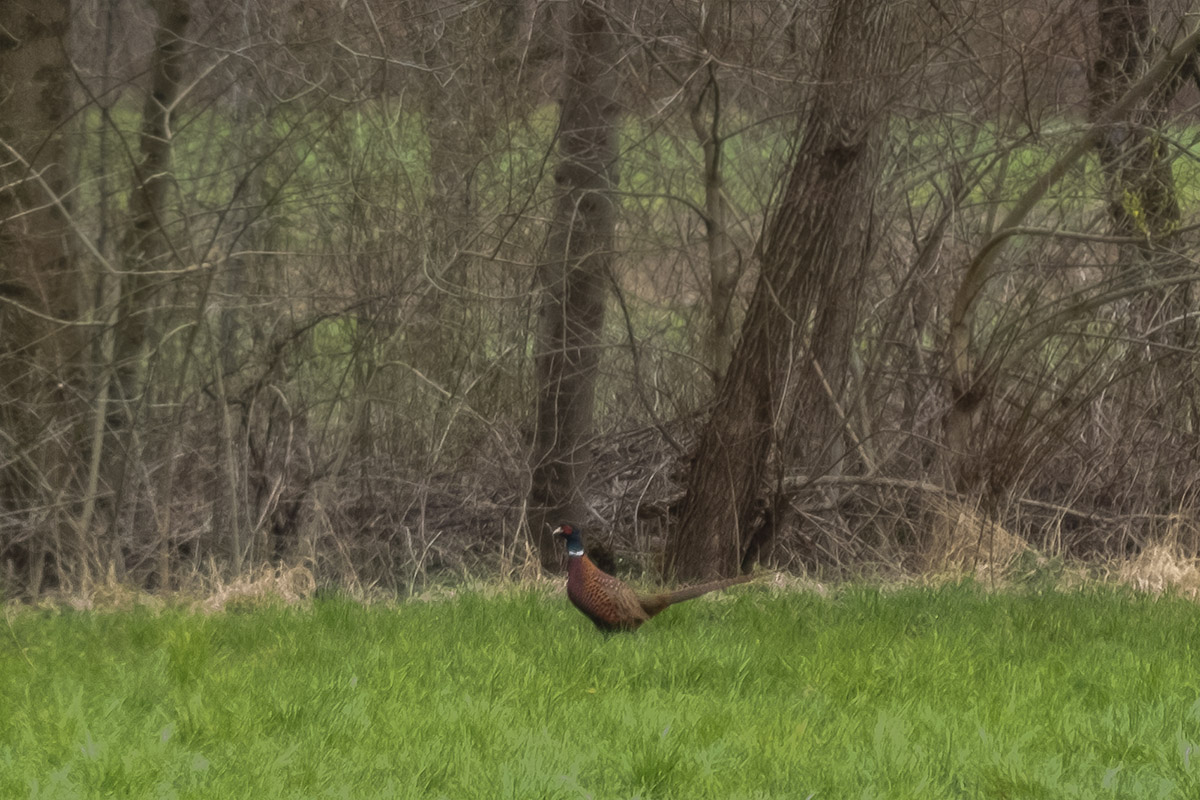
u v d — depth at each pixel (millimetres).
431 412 15922
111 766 6777
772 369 14672
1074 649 10297
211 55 14250
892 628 11148
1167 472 16109
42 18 13789
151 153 14125
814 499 15914
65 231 14023
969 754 7125
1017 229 15031
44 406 13914
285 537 15391
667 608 11820
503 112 15797
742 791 6633
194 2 14250
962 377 15734
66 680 9031
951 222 16422
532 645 10414
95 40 14219
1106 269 16203
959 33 15094
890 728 7512
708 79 15125
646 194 15758
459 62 15602
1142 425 16141
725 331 16031
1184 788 6570
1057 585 14328
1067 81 15820
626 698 8469
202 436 15219
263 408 15305
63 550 14086
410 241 15023
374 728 7727
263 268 14977
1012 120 15578
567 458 16047
